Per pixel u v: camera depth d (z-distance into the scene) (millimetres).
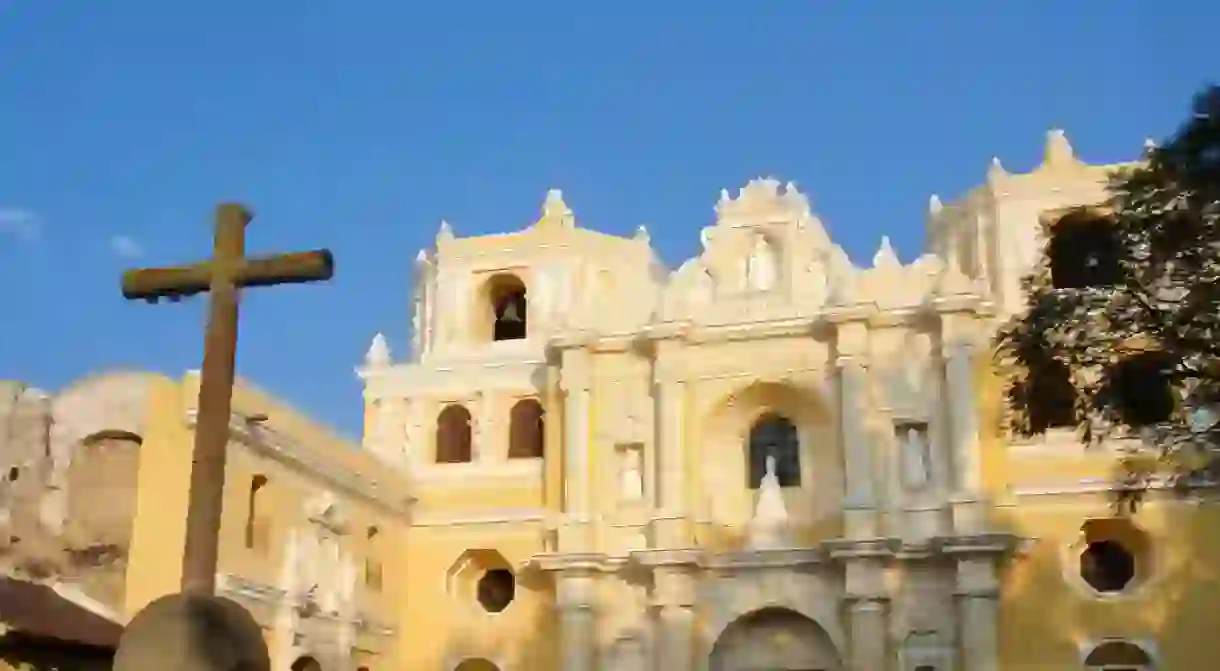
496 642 46219
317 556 40312
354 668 42500
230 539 34969
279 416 38219
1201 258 23672
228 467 35094
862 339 44594
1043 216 45719
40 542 33531
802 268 46688
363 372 50375
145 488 34562
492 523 47250
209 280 15508
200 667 13195
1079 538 42219
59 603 29312
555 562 44750
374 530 45250
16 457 34375
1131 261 24672
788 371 45656
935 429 43812
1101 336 25750
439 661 46562
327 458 41188
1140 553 42625
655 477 45562
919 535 43062
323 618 40125
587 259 51000
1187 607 41000
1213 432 25719
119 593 33750
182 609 13445
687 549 43625
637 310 47406
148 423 34969
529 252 51156
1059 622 41625
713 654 44531
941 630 42281
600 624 44969
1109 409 26500
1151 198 23750
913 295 45375
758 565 44281
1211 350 23719
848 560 42688
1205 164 22828
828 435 45375
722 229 47844
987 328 44156
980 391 43656
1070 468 42625
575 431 46406
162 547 34125
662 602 43875
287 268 15367
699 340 46469
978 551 41375
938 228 48656
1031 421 28922
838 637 43156
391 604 46156
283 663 37125
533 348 49938
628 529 45500
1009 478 43031
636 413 46562
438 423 49812
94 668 28562
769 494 45031
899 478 43875
